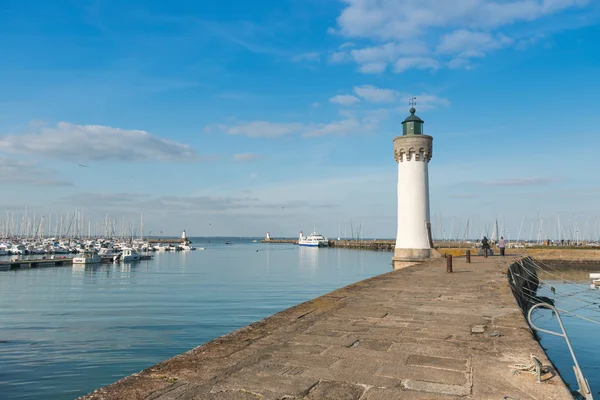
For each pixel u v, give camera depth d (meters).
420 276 19.69
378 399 5.11
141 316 27.41
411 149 34.75
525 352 7.09
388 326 9.00
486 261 30.66
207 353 6.96
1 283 47.81
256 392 5.29
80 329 23.67
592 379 13.57
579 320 23.66
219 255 118.25
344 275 57.81
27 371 16.56
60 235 139.12
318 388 5.46
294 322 9.37
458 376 5.93
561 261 58.09
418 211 34.78
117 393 5.21
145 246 137.25
